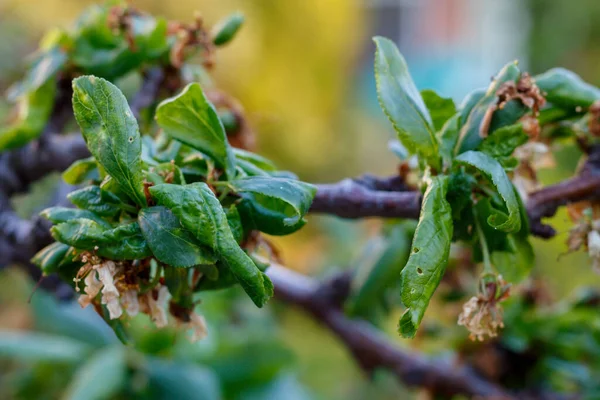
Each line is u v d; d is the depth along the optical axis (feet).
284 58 5.65
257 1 5.40
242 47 4.81
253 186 1.44
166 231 1.39
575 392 2.30
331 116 6.61
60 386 2.80
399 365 2.31
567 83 1.66
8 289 3.74
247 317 3.27
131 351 2.55
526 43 9.69
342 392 4.35
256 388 2.87
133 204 1.44
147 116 1.91
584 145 1.71
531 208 1.62
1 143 1.89
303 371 4.22
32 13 4.28
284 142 5.38
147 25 1.88
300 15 5.80
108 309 1.43
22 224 1.83
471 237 1.55
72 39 1.89
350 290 2.36
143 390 2.53
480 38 12.62
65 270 1.49
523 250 1.56
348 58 7.73
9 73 4.14
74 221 1.40
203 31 1.85
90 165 1.53
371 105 9.36
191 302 1.52
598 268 1.60
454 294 2.30
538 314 2.21
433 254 1.40
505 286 1.50
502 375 2.23
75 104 1.40
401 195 1.58
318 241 4.51
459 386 2.24
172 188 1.38
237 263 1.36
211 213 1.37
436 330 2.34
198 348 2.74
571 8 8.96
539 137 1.73
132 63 1.88
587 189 1.62
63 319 2.77
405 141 1.53
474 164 1.46
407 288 1.38
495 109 1.56
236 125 1.91
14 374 3.12
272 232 1.49
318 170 5.91
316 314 2.43
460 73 12.90
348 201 1.60
